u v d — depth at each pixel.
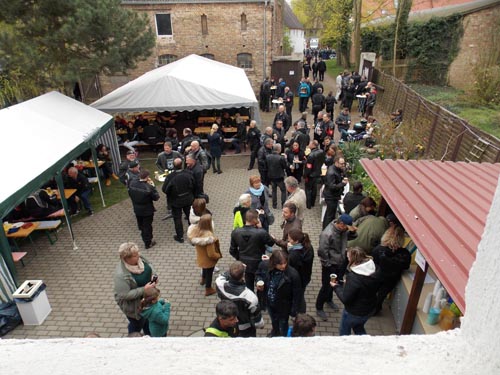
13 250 7.63
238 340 0.78
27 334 5.66
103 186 11.30
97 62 11.64
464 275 2.78
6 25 11.09
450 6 20.92
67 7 10.88
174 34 20.00
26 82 12.09
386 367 0.70
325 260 5.37
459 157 9.39
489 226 0.67
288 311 4.62
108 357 0.75
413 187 4.68
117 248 7.92
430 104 11.98
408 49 20.25
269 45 20.38
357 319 4.45
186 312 6.01
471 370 0.65
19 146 7.20
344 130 12.91
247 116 15.86
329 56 42.81
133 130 14.58
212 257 5.91
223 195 10.34
